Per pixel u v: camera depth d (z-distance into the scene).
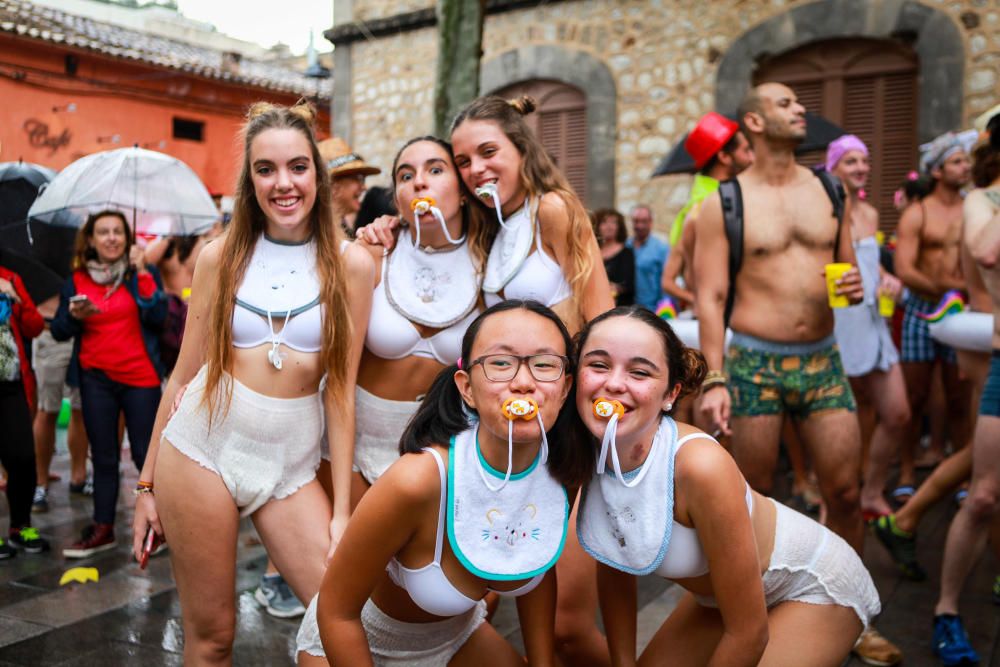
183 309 5.36
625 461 2.05
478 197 2.66
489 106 2.68
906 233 5.95
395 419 2.74
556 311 2.68
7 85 14.88
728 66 9.76
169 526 2.48
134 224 4.94
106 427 4.73
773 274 3.39
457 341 2.72
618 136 10.40
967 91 8.70
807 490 5.55
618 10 10.35
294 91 18.86
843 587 2.30
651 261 7.81
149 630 3.64
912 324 5.93
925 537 4.91
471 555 1.97
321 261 2.57
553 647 2.22
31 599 3.99
